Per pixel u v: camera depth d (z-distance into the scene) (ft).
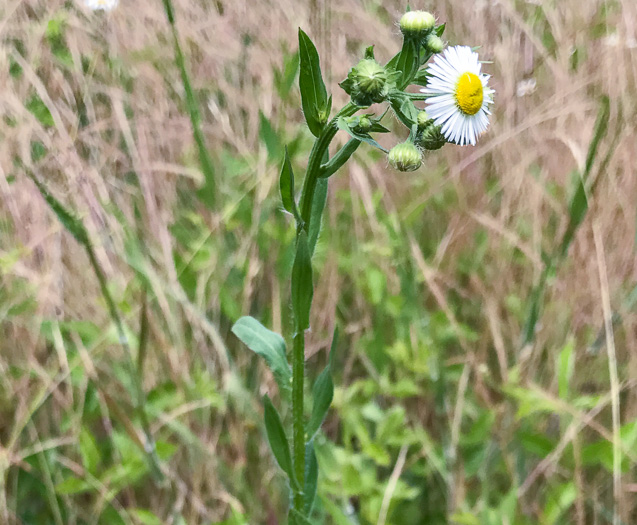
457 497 0.46
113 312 0.47
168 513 0.48
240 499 0.48
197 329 0.55
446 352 0.58
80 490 0.43
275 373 0.37
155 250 0.59
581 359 0.56
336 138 0.66
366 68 0.31
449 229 0.64
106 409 0.48
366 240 0.63
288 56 0.64
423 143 0.34
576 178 0.60
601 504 0.48
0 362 0.50
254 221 0.58
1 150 0.58
